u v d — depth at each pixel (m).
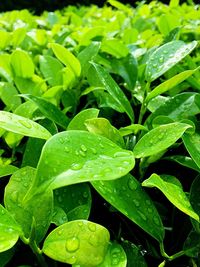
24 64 0.27
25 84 0.28
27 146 0.20
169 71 0.30
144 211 0.16
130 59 0.30
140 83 0.29
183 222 0.19
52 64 0.29
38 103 0.21
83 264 0.13
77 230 0.13
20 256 0.16
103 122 0.17
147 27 0.48
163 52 0.23
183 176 0.23
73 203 0.16
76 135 0.14
